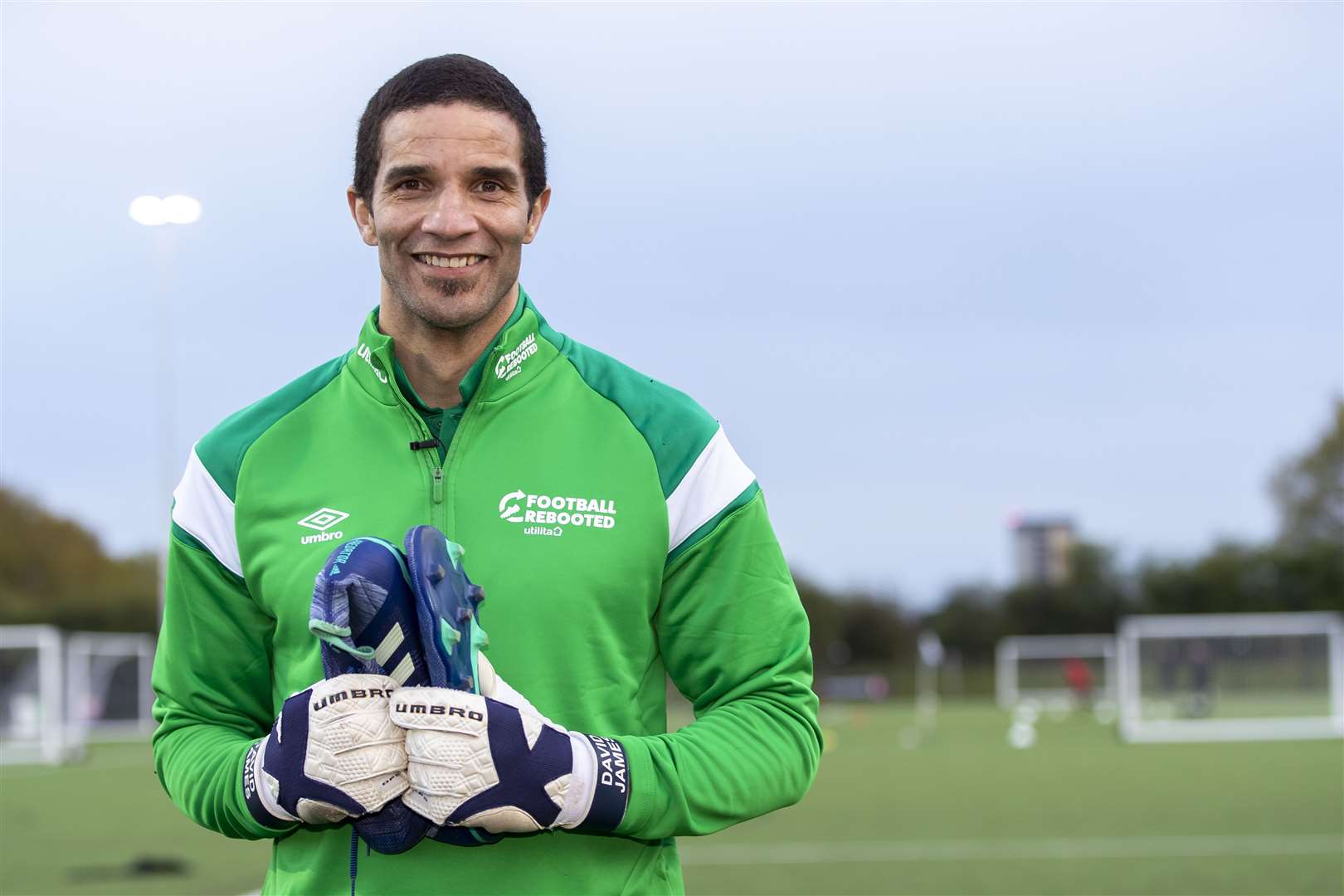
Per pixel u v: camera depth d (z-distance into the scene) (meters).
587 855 1.99
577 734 1.88
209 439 2.19
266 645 2.19
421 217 1.96
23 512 47.72
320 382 2.21
